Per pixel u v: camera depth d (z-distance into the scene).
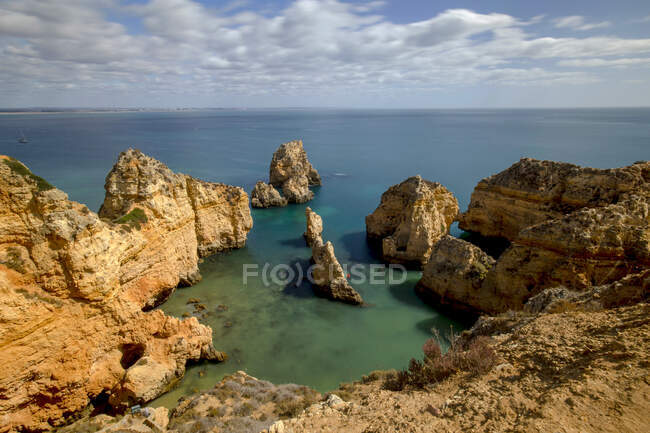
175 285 40.28
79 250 22.77
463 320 36.53
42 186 22.06
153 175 36.78
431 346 17.28
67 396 22.41
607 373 11.23
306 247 56.19
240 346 32.28
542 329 16.50
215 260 50.75
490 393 12.17
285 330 34.94
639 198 31.03
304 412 15.58
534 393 11.48
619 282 19.28
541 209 47.09
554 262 29.86
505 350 15.45
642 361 11.27
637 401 9.79
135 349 26.98
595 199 41.78
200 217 49.22
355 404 14.96
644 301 16.69
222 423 19.80
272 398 22.78
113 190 35.19
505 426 10.24
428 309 38.97
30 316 20.42
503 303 33.12
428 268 41.00
